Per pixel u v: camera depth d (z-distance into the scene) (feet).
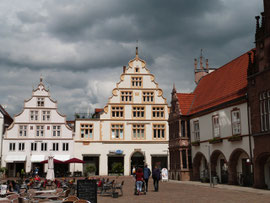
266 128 81.10
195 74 163.12
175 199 64.13
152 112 187.73
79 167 177.78
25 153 173.88
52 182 92.27
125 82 188.65
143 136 185.88
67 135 179.11
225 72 119.24
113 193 69.41
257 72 85.66
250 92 87.81
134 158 184.14
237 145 94.12
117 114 186.09
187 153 125.08
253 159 85.81
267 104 81.25
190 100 133.90
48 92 181.37
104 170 178.91
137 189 73.56
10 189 67.00
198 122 120.16
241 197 65.00
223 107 101.91
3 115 176.86
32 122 177.37
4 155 172.14
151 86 189.78
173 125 135.03
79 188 53.26
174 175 130.82
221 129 103.30
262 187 82.79
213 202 58.44
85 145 180.04
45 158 174.60
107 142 181.78
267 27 83.41
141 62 191.72
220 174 108.68
